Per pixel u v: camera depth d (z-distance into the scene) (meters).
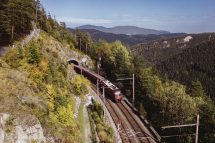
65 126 40.91
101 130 53.69
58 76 55.56
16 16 69.06
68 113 43.22
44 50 69.88
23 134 29.86
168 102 72.81
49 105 39.56
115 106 72.56
